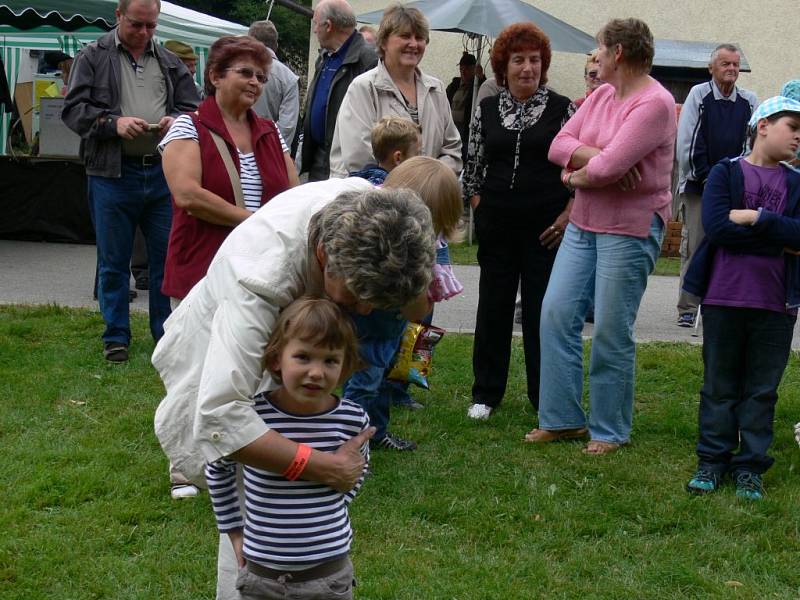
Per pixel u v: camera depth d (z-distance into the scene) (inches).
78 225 437.1
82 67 236.8
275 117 314.8
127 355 247.1
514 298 216.2
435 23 447.8
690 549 153.6
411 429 205.9
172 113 245.1
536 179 205.5
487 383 218.4
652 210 188.5
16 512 157.6
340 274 87.6
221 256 99.7
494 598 136.9
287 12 1169.4
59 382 227.6
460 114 530.3
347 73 242.5
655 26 584.1
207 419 93.3
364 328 116.9
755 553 153.1
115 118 232.7
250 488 98.4
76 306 306.7
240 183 175.6
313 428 97.6
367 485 174.7
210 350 95.5
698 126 305.6
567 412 200.4
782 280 171.2
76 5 388.2
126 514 159.2
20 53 594.9
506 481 178.2
